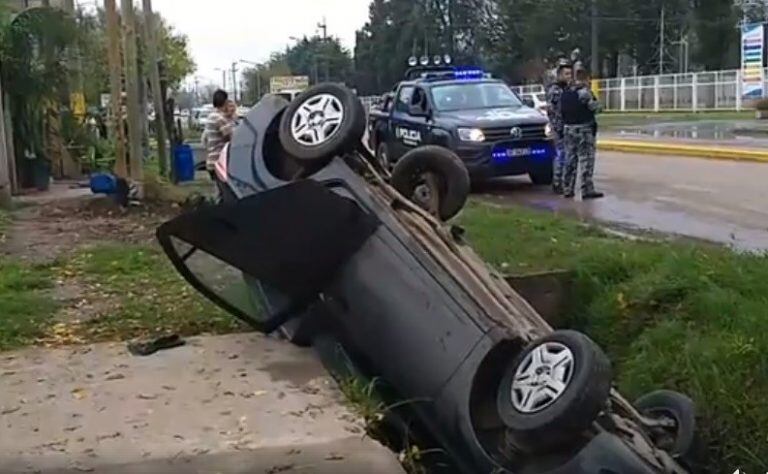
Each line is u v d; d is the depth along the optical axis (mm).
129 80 14570
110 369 5539
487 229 10055
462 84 16938
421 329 5152
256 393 5074
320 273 5562
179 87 56281
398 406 5117
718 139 23594
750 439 5559
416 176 6250
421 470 4707
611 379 4602
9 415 4773
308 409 4832
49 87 16984
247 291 6023
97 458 4246
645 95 49938
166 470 4133
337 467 4172
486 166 15195
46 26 16922
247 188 5945
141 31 20094
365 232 5445
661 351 6445
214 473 4105
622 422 4793
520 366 4750
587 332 7477
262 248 5547
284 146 5840
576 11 75188
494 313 5035
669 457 4914
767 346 5977
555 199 14039
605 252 8250
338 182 5660
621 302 7340
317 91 5957
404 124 17094
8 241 10516
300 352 5859
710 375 5879
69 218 12625
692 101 46500
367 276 5398
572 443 4477
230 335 6305
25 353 5902
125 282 8016
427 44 81562
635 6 75188
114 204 13805
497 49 80812
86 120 19547
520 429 4504
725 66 71500
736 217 11500
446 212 6184
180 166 17984
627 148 22547
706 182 15211
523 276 7719
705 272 7367
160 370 5512
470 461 4812
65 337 6305
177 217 5637
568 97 13938
